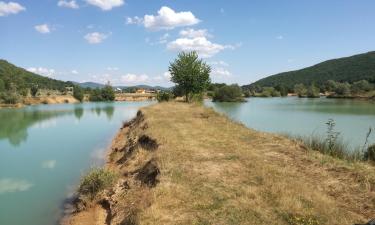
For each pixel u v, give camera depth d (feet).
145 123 76.23
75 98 433.07
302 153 42.86
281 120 128.98
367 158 44.78
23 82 492.54
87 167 63.52
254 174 34.76
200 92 162.20
